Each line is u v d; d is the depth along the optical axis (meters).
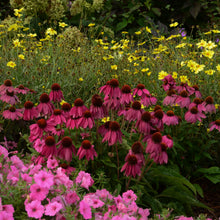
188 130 2.75
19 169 1.88
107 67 4.05
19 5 6.36
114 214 1.63
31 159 2.12
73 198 1.65
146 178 2.28
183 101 2.66
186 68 3.86
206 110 2.71
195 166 2.78
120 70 3.98
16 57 3.79
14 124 2.71
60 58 4.00
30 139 2.08
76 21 6.61
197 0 6.68
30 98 3.21
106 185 2.19
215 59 3.99
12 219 1.43
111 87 2.20
